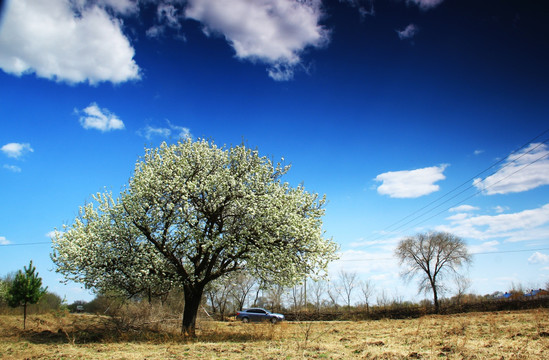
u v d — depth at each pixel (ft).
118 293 77.00
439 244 189.06
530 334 53.88
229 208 72.49
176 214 69.56
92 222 70.49
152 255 68.28
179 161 74.79
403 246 195.62
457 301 160.56
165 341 62.08
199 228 69.56
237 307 205.05
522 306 140.87
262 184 74.64
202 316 119.34
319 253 71.20
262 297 202.28
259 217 67.77
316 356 42.91
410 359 38.50
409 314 148.25
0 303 120.06
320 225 74.90
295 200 72.74
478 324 79.10
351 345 52.31
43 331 77.61
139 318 78.43
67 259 68.49
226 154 79.82
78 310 158.20
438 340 52.39
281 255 66.13
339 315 157.89
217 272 71.67
